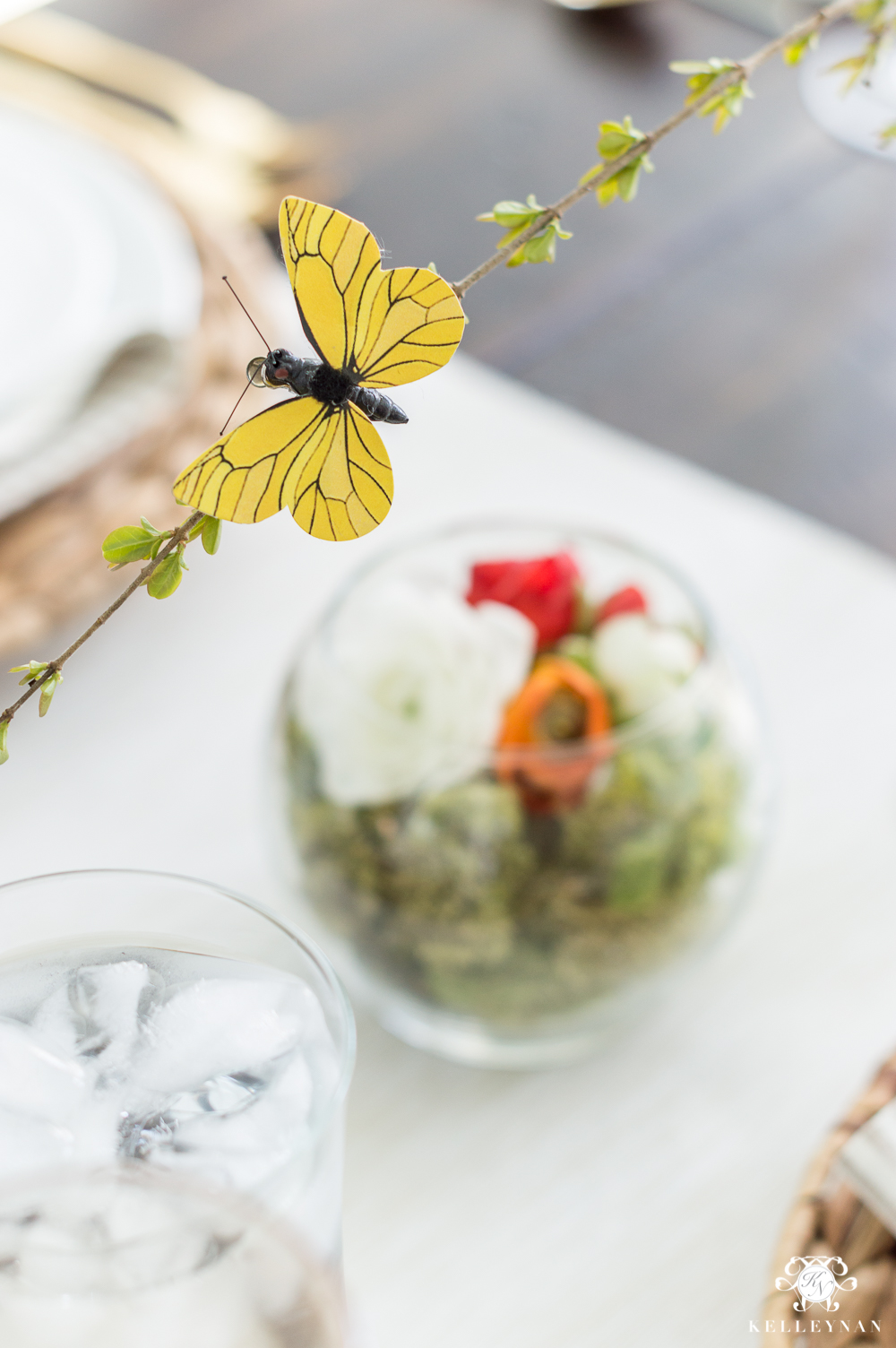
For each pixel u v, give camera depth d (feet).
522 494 2.87
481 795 2.00
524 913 2.02
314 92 4.54
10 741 2.45
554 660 2.14
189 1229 1.59
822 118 4.49
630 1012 2.14
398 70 4.65
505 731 2.05
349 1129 2.12
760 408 3.57
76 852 2.33
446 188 4.10
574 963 2.05
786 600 2.68
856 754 2.49
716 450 3.44
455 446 3.01
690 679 2.07
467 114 4.44
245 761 2.45
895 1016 2.22
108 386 2.58
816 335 3.78
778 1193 2.07
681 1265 2.01
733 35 4.82
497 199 4.08
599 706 2.07
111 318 2.53
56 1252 1.58
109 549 1.52
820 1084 2.16
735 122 4.52
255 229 3.66
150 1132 1.67
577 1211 2.05
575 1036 2.14
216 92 3.98
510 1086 2.16
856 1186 1.89
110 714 2.49
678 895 2.05
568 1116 2.13
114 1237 1.59
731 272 3.98
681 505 2.88
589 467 2.97
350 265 1.51
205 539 1.53
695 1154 2.10
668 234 4.09
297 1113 1.67
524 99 4.53
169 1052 1.70
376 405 1.53
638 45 4.78
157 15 4.86
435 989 2.08
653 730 2.02
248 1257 1.61
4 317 2.53
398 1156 2.09
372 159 4.22
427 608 2.08
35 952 1.74
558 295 3.87
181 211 3.05
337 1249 1.77
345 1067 1.65
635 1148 2.11
